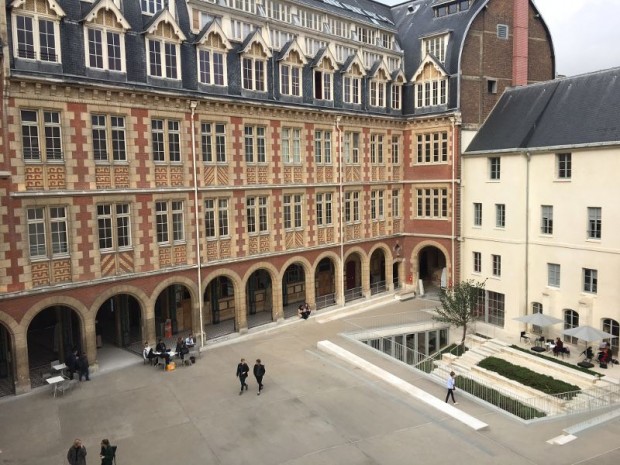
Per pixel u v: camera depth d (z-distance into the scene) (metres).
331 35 34.91
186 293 31.70
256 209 30.55
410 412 20.69
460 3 38.38
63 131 22.75
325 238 34.81
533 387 25.75
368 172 37.31
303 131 32.75
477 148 35.69
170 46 26.34
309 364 25.92
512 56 38.56
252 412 20.53
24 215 21.83
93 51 23.75
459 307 31.97
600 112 30.06
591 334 27.02
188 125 27.03
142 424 19.55
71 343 26.94
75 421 19.80
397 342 32.53
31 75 21.36
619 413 21.47
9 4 21.06
